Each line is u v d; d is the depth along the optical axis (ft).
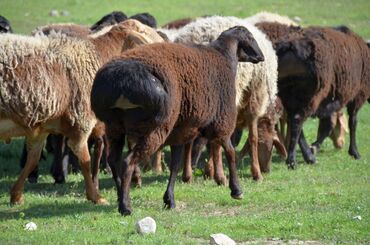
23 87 42.22
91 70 45.96
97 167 51.29
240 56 47.91
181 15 122.11
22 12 119.85
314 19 123.24
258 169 55.57
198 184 53.47
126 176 41.42
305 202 47.50
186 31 54.85
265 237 38.81
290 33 62.08
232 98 45.44
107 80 39.17
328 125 65.26
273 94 56.39
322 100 61.26
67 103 45.11
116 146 43.01
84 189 52.80
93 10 123.44
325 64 58.59
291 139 60.34
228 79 45.06
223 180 53.11
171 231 39.47
